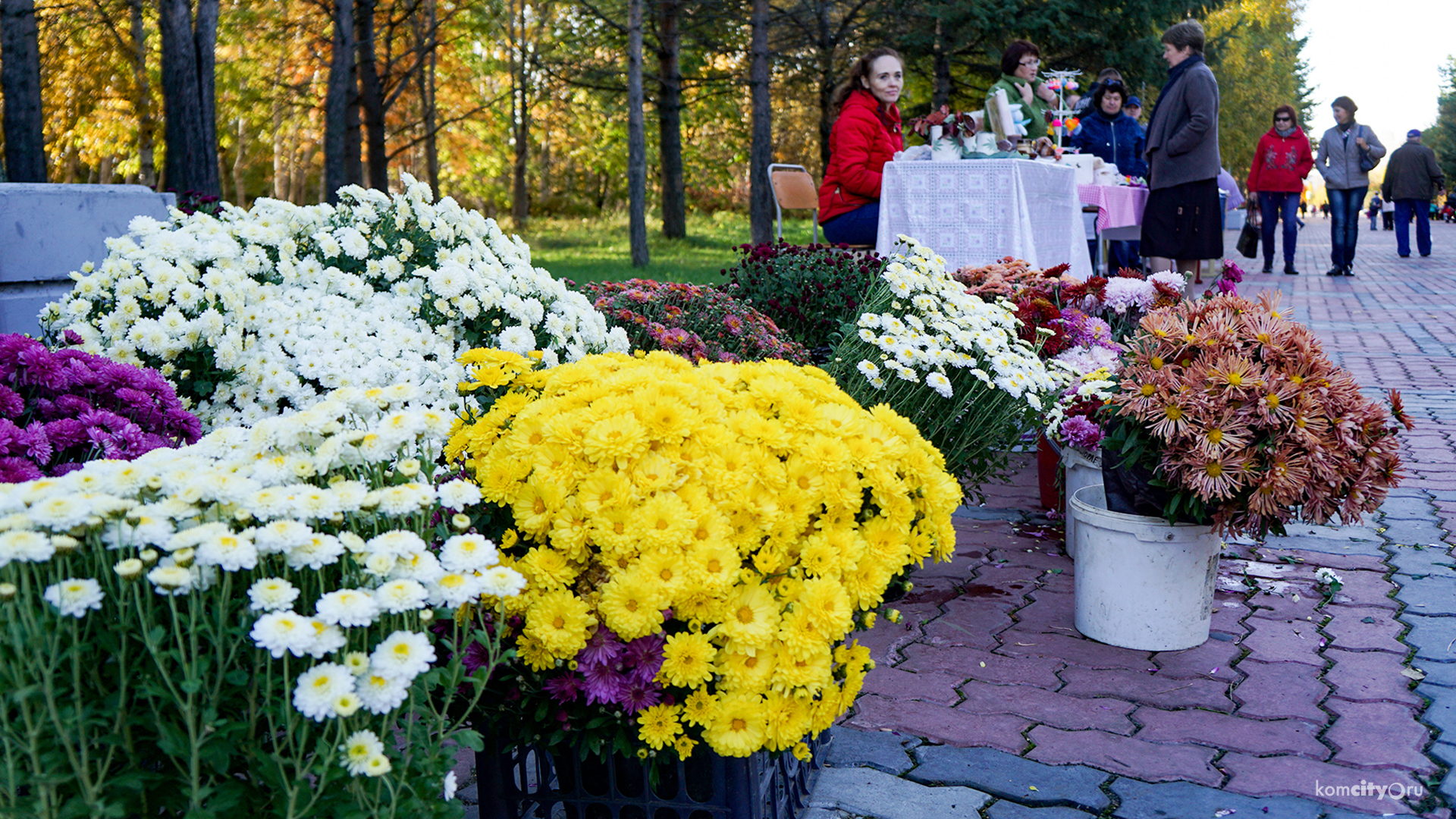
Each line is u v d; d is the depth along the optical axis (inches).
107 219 172.1
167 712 57.4
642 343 171.3
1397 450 112.6
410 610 61.2
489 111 1307.8
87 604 51.3
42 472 89.0
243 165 1359.5
